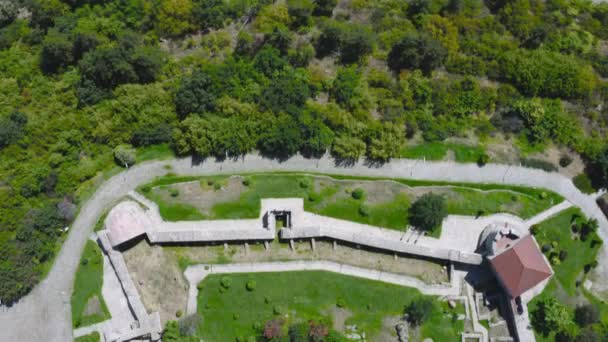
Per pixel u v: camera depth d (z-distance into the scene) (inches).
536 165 2881.4
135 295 2541.8
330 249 2701.8
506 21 3174.2
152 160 2819.9
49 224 2628.0
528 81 2974.9
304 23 3095.5
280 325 2529.5
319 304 2618.1
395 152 2800.2
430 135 2878.9
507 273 2527.1
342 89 2886.3
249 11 3120.1
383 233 2738.7
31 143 2743.6
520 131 2930.6
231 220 2721.5
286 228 2669.8
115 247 2608.3
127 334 2486.5
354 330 2588.6
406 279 2687.0
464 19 3149.6
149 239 2623.0
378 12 3134.8
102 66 2792.8
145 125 2805.1
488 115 2987.2
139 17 3085.6
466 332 2640.3
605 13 3260.3
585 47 3132.4
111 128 2790.4
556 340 2605.8
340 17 3137.3
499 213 2807.6
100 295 2605.8
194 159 2832.2
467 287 2687.0
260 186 2792.8
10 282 2511.1
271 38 2960.1
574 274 2743.6
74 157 2760.8
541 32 3080.7
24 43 3095.5
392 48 3046.3
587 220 2837.1
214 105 2817.4
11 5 3166.8
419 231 2751.0
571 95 2994.6
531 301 2652.6
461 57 3056.1
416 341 2605.8
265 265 2659.9
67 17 3080.7
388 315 2625.5
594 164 2866.6
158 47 3024.1
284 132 2731.3
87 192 2753.4
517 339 2591.0
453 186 2851.9
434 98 2957.7
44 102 2854.3
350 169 2869.1
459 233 2768.2
